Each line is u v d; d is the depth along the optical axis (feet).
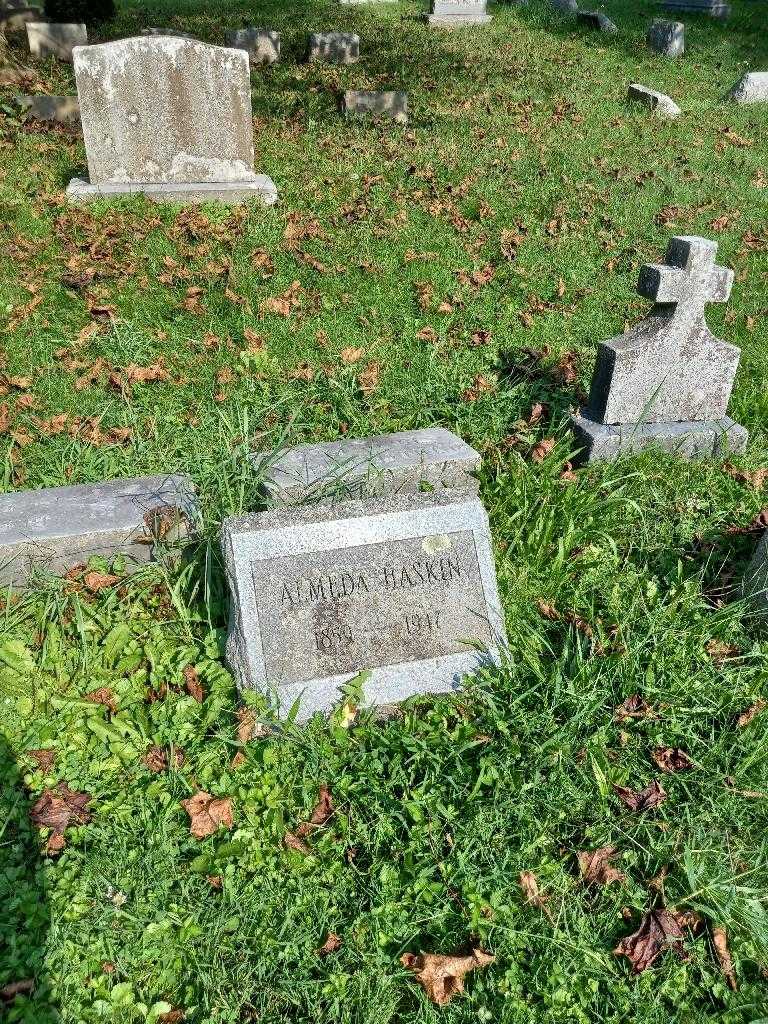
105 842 4.37
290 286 9.62
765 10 27.20
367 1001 3.83
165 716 5.02
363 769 4.75
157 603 5.70
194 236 10.37
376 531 5.23
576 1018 3.86
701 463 7.59
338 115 15.71
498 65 20.44
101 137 11.23
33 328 8.44
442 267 10.42
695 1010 3.92
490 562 5.43
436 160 13.78
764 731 4.97
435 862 4.36
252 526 5.06
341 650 5.11
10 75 16.26
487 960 3.97
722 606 5.92
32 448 6.89
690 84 20.10
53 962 3.89
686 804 4.60
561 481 6.77
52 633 5.34
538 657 5.48
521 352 8.94
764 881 4.39
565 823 4.57
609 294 10.35
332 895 4.24
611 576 6.15
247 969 3.94
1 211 10.55
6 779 4.67
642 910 4.22
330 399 7.90
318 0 27.58
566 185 13.28
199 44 11.00
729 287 7.29
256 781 4.68
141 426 7.32
